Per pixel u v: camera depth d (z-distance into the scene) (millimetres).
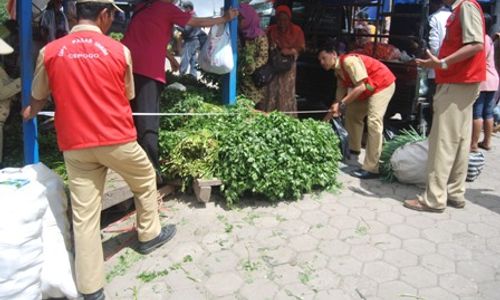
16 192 2711
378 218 4133
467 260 3492
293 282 3188
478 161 5070
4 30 4691
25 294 2703
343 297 3037
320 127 4641
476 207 4434
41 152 4270
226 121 4629
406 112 6055
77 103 2762
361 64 4758
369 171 5074
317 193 4621
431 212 4281
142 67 3867
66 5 5480
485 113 6258
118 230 3840
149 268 3340
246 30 5324
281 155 4223
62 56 2732
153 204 3422
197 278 3227
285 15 5789
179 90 4879
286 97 5816
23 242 2627
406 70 5977
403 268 3371
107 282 3186
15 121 4770
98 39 2809
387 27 7734
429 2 6168
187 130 4484
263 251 3561
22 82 3443
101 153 2844
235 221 4000
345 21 7613
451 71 3938
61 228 3094
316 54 7367
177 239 3703
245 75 5566
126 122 2949
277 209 4238
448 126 4066
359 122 5625
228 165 4160
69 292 2971
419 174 4758
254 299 3012
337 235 3812
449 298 3045
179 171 4246
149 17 3893
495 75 5852
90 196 2918
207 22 4250
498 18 7285
